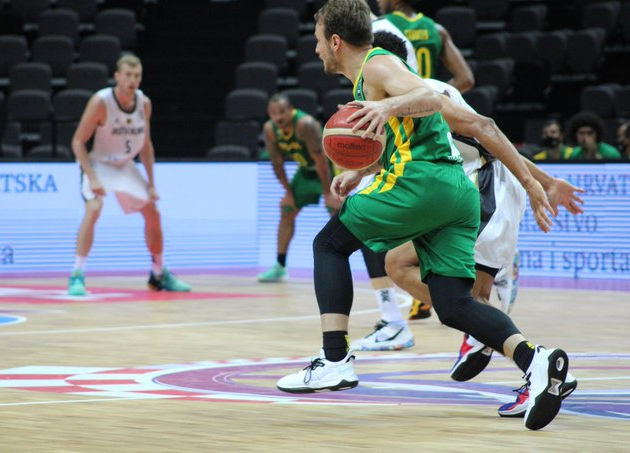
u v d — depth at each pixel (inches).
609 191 642.2
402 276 294.0
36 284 613.9
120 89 533.0
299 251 737.6
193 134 913.5
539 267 669.9
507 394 258.8
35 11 1038.4
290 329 405.1
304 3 1034.7
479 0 1004.6
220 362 315.3
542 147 747.4
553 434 203.8
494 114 868.0
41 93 882.8
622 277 640.4
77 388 263.4
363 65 226.5
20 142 796.0
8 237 689.0
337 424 213.8
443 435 201.9
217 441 193.8
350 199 231.8
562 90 940.6
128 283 621.6
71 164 702.5
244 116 881.5
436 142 227.0
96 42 971.3
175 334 386.3
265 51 967.6
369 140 220.5
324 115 875.4
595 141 676.1
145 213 557.3
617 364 315.0
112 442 191.8
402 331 357.7
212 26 1059.9
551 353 205.2
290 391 233.3
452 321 224.4
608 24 970.1
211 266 745.6
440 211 223.8
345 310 233.9
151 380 278.4
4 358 321.1
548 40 933.2
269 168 746.2
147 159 554.6
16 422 212.7
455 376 253.8
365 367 311.4
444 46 470.9
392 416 224.5
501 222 287.3
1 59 971.9
